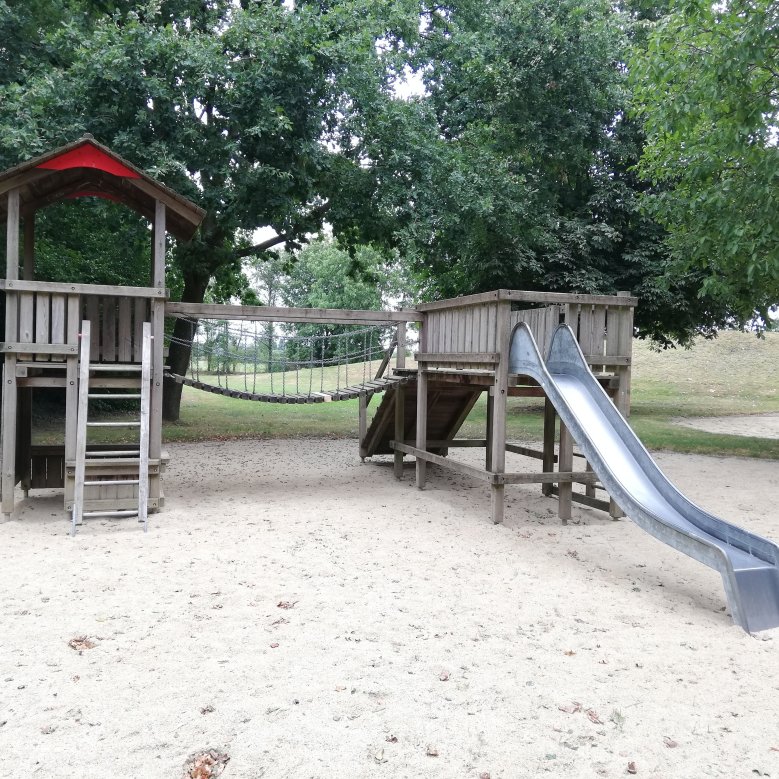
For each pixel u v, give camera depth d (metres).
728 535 5.40
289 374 30.12
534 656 4.05
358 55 12.69
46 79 11.16
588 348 7.66
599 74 16.05
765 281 11.53
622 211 17.48
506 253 16.84
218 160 12.48
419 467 9.41
